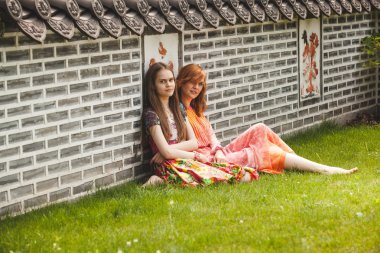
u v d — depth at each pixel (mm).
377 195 6785
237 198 6762
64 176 6746
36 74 6410
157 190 7094
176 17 7453
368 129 10234
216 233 5789
